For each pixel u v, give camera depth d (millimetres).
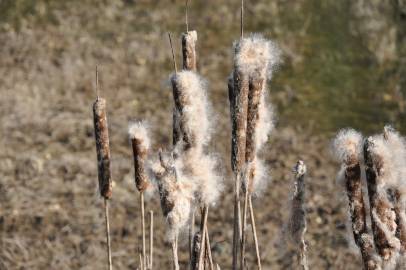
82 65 16703
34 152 13125
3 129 13844
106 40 17922
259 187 5145
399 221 4359
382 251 4297
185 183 4531
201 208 5152
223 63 17172
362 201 4410
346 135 4441
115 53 17266
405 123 15016
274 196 11953
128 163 12820
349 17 18562
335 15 18688
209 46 17844
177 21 18875
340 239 10859
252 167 5039
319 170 12891
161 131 14125
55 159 12930
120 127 14195
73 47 17547
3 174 12328
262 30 18344
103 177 5047
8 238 10672
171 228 4566
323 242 10820
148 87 16094
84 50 17406
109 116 14672
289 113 15125
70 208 11539
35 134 13758
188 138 4539
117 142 13648
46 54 17188
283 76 16609
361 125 14891
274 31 18266
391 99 15844
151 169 4562
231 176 12477
